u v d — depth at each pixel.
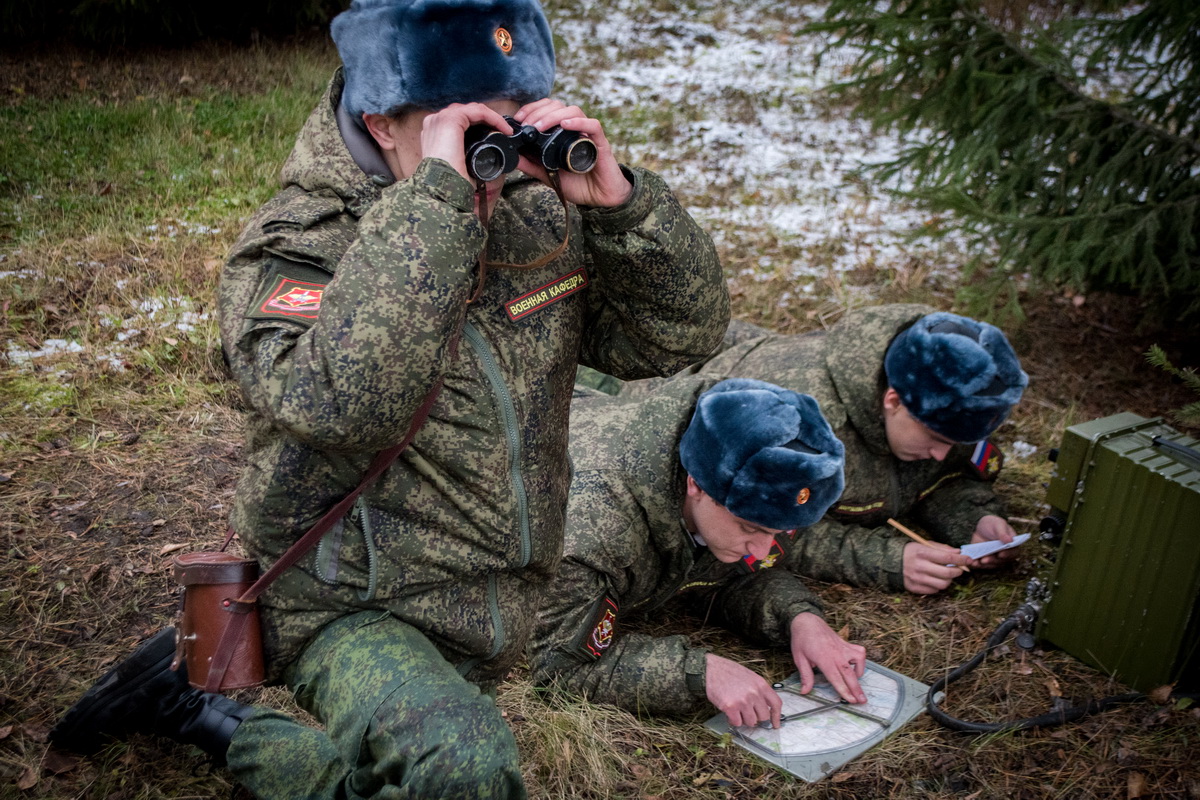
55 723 2.28
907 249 5.24
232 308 1.41
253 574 1.55
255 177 5.48
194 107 6.36
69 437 3.38
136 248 4.59
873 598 3.04
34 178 5.20
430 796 1.36
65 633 2.58
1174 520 2.41
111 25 7.27
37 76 6.69
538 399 1.58
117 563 2.84
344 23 1.43
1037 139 3.96
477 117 1.37
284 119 6.27
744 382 2.55
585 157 1.43
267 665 1.56
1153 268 3.75
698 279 1.60
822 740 2.43
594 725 2.40
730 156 6.32
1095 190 3.87
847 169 6.21
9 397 3.53
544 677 2.48
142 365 3.79
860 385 3.04
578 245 1.65
